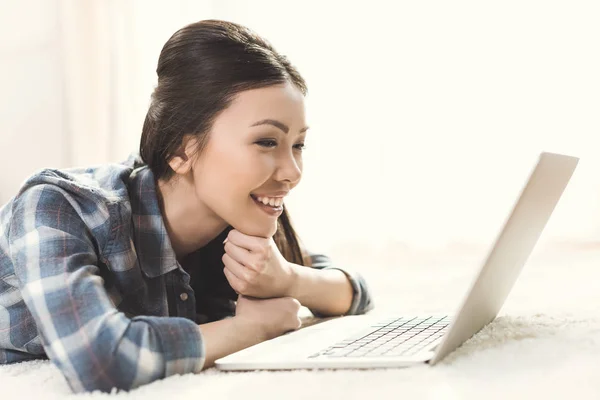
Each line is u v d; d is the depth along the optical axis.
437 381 0.87
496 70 3.05
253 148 1.15
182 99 1.18
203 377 0.96
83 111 3.18
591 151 2.97
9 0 3.18
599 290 1.78
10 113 3.19
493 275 1.03
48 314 0.96
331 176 3.18
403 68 3.12
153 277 1.23
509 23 3.04
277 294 1.33
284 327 1.22
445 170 3.09
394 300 1.83
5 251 1.17
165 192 1.25
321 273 1.46
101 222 1.13
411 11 3.11
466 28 3.07
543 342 1.05
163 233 1.23
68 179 1.17
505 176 3.05
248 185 1.16
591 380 0.85
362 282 1.55
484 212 3.07
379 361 0.95
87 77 3.19
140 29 3.20
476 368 0.92
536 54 3.02
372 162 3.15
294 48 3.17
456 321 0.94
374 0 3.13
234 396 0.86
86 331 0.94
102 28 3.20
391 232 3.14
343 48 3.15
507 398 0.80
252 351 1.06
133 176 1.25
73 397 0.91
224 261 1.28
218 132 1.15
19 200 1.10
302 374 0.94
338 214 3.18
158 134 1.22
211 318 1.49
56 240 1.04
